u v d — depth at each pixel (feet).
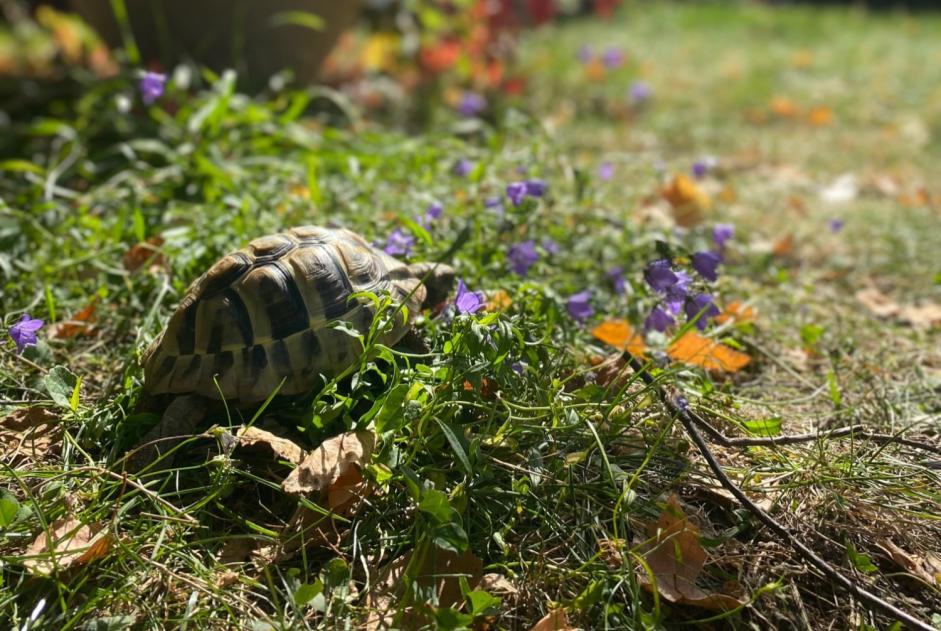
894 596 1.51
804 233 2.97
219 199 2.54
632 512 1.56
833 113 4.83
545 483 1.57
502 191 2.39
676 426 1.72
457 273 2.04
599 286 2.21
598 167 3.45
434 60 4.72
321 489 1.51
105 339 2.03
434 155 2.70
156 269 2.15
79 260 2.16
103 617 1.40
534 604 1.46
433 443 1.58
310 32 3.88
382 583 1.46
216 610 1.42
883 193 3.54
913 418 1.90
